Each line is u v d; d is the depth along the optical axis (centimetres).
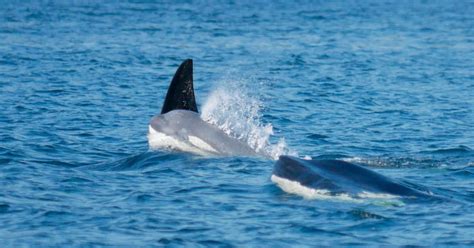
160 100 12406
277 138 9431
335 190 6366
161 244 5391
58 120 10369
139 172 7406
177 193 6644
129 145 8962
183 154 8000
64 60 17125
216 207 6241
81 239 5456
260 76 15575
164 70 16175
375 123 10619
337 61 18225
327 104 12244
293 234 5606
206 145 8119
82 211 6097
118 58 17825
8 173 7281
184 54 19125
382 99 12850
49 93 12644
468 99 12988
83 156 8331
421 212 6056
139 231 5656
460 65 17850
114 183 6988
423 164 7794
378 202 6259
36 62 16638
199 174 7294
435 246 5366
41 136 9269
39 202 6312
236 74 15838
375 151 8775
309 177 6538
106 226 5753
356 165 6719
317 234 5603
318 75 15788
